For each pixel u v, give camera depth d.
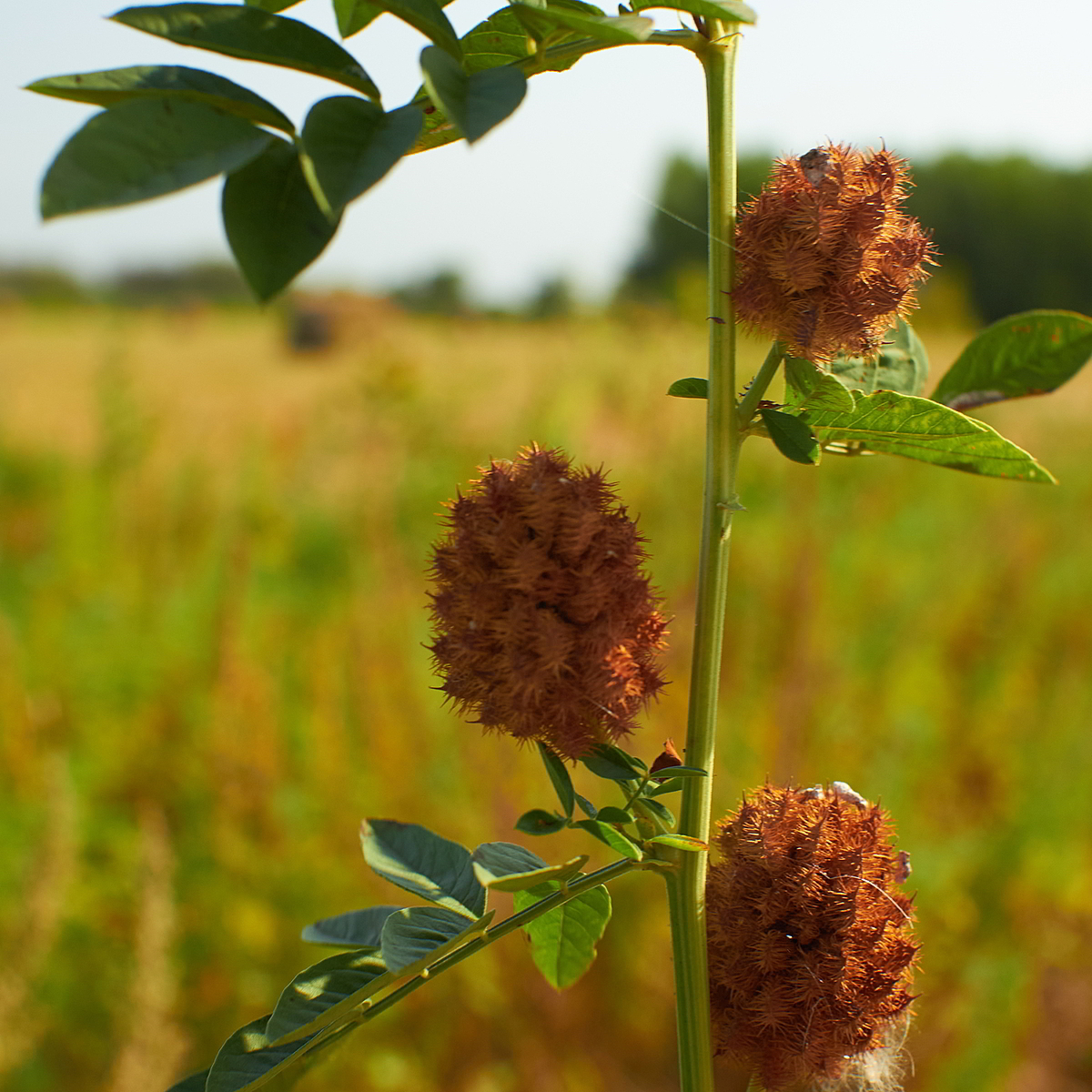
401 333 19.44
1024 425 12.72
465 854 1.46
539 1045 4.16
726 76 1.23
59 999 3.81
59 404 16.36
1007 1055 3.97
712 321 1.26
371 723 5.02
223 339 27.23
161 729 5.32
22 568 8.08
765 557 6.96
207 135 0.86
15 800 4.79
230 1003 4.17
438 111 1.20
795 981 1.25
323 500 9.16
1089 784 5.10
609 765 1.26
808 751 4.83
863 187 1.20
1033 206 46.88
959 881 4.61
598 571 1.21
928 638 6.47
